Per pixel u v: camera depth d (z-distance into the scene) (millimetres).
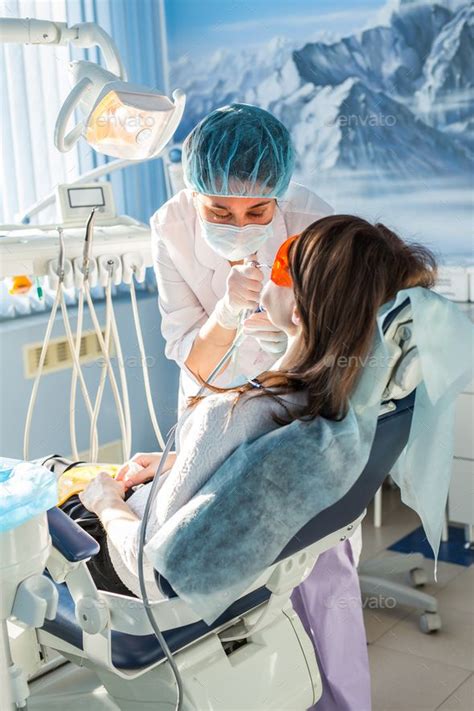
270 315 1336
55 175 3020
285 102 3307
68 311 3023
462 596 2590
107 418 3227
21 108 2879
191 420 1350
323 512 1303
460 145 3064
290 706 1551
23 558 1292
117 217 2201
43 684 2002
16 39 1661
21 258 1939
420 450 1357
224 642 1565
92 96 1612
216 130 1512
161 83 3447
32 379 2898
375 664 2264
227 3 3312
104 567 1550
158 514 1350
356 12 3127
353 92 3188
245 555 1264
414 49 3070
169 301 1852
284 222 1768
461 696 2105
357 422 1266
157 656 1393
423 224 3178
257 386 1309
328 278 1231
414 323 1248
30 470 1371
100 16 3143
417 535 3021
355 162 3236
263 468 1255
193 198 1697
